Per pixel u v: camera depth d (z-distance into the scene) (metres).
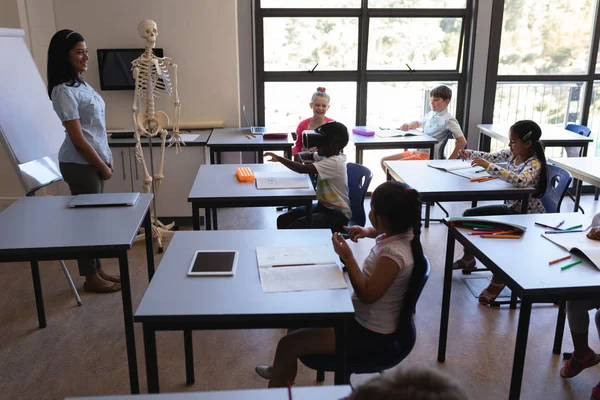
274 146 4.17
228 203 2.78
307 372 2.47
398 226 1.82
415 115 5.21
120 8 4.36
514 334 2.80
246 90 4.96
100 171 3.10
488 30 4.85
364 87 5.03
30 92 3.30
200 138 4.30
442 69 5.10
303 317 1.60
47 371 2.47
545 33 4.91
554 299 1.81
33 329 2.83
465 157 3.60
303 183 2.98
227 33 4.49
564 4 4.84
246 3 4.71
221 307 1.62
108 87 4.45
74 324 2.87
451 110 5.23
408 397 0.75
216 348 2.67
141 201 2.60
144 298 1.67
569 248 2.09
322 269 1.87
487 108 5.07
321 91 4.20
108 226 2.24
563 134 4.61
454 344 2.70
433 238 4.10
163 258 1.97
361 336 1.85
